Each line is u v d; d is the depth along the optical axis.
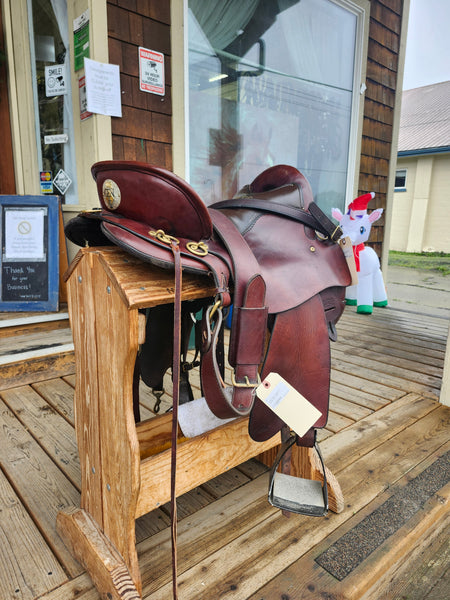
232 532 1.12
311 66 3.40
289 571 0.99
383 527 1.14
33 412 1.78
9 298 2.41
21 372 2.05
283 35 3.13
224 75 2.82
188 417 1.12
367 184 4.13
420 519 1.17
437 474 1.39
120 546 0.90
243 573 0.98
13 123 2.63
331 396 2.03
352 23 3.60
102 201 0.80
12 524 1.13
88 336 0.91
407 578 1.09
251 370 0.81
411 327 3.37
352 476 1.37
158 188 0.74
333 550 1.06
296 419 0.85
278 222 1.00
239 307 0.80
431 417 1.82
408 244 11.80
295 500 0.90
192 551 1.05
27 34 2.40
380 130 4.12
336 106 3.69
